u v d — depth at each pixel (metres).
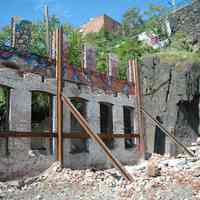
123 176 13.32
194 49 27.81
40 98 23.41
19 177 14.23
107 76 20.11
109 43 38.19
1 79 14.05
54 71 16.44
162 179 12.73
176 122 21.88
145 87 23.25
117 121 20.33
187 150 19.48
